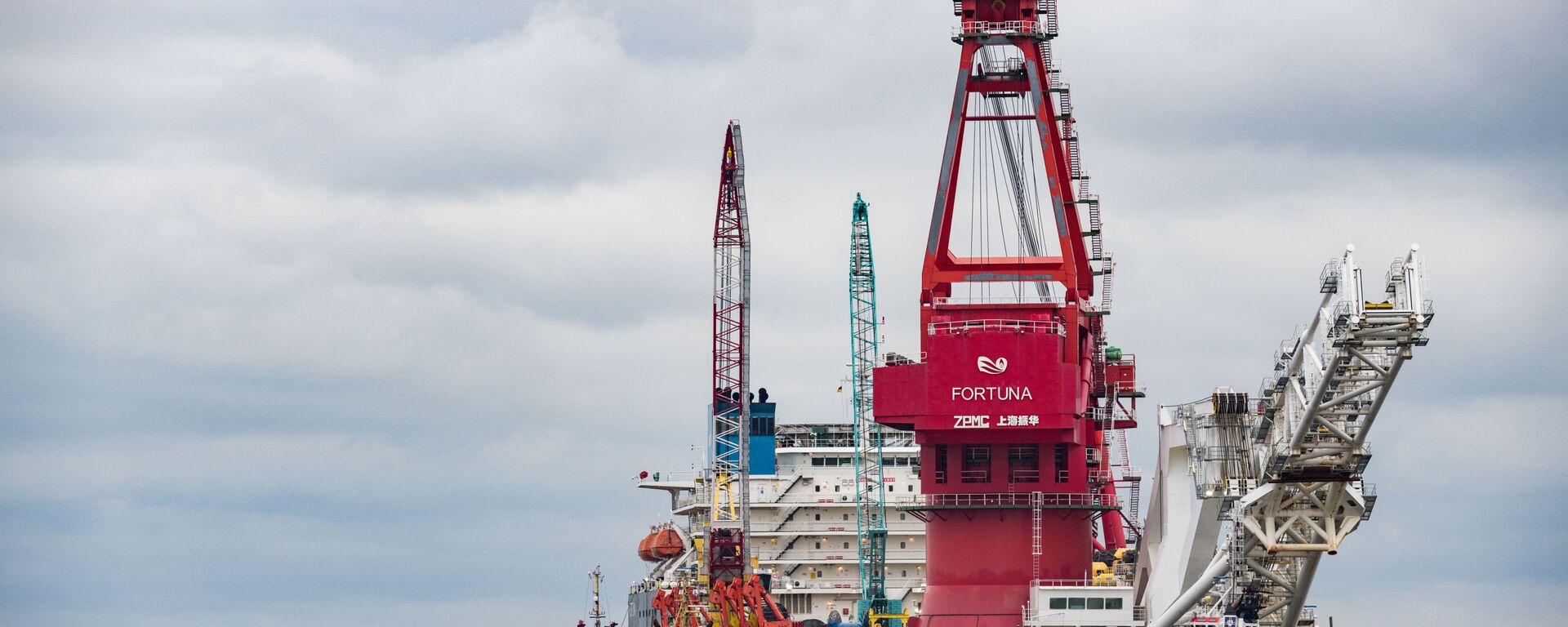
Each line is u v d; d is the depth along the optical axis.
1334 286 155.38
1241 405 178.88
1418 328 148.62
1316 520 171.50
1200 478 183.62
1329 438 164.25
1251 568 176.12
